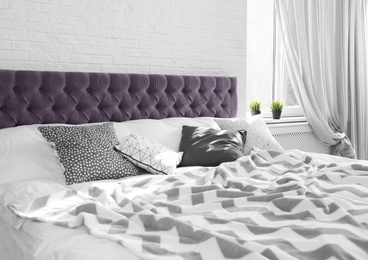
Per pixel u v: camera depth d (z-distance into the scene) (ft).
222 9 14.49
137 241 5.14
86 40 11.89
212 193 7.13
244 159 9.74
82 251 5.08
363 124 17.76
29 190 8.10
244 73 15.15
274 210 6.51
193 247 5.00
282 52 17.04
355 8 17.44
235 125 12.35
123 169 9.51
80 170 8.98
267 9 16.71
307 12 16.39
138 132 11.18
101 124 10.59
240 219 6.07
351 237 5.05
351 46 17.43
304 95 16.25
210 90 13.74
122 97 12.00
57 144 9.43
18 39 10.91
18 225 6.56
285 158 10.23
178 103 13.07
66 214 6.45
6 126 10.34
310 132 16.98
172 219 5.65
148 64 13.03
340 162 10.61
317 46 16.53
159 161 9.74
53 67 11.41
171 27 13.43
